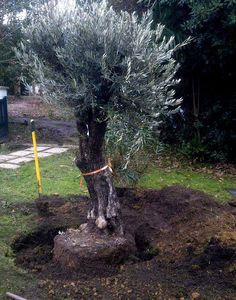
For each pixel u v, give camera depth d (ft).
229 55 26.11
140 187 19.83
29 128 39.63
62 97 12.05
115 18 12.24
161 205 16.01
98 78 12.01
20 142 35.22
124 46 11.85
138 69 11.77
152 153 24.31
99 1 13.35
